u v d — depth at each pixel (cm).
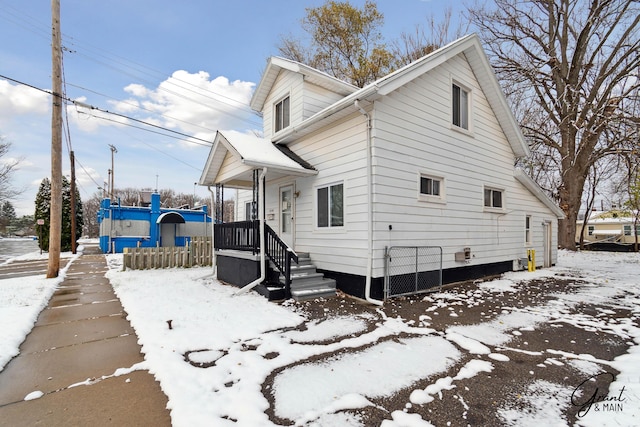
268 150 776
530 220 1116
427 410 248
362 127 646
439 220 762
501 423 232
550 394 273
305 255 767
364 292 622
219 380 296
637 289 722
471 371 317
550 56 1586
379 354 359
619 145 1520
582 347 381
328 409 250
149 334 418
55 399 267
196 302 599
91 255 1747
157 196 1997
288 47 1816
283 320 485
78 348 383
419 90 729
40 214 2105
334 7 1653
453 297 648
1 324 452
